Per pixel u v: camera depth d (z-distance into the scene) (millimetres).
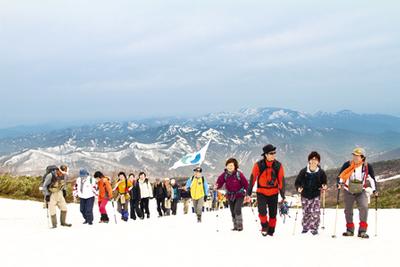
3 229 15977
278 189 12898
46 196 16766
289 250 10156
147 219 22047
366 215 12414
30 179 37125
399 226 16250
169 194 25703
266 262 8695
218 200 33125
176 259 9094
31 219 20547
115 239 12516
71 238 12867
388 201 40312
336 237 12500
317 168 13055
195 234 13695
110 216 24812
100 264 8594
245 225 17188
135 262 8781
